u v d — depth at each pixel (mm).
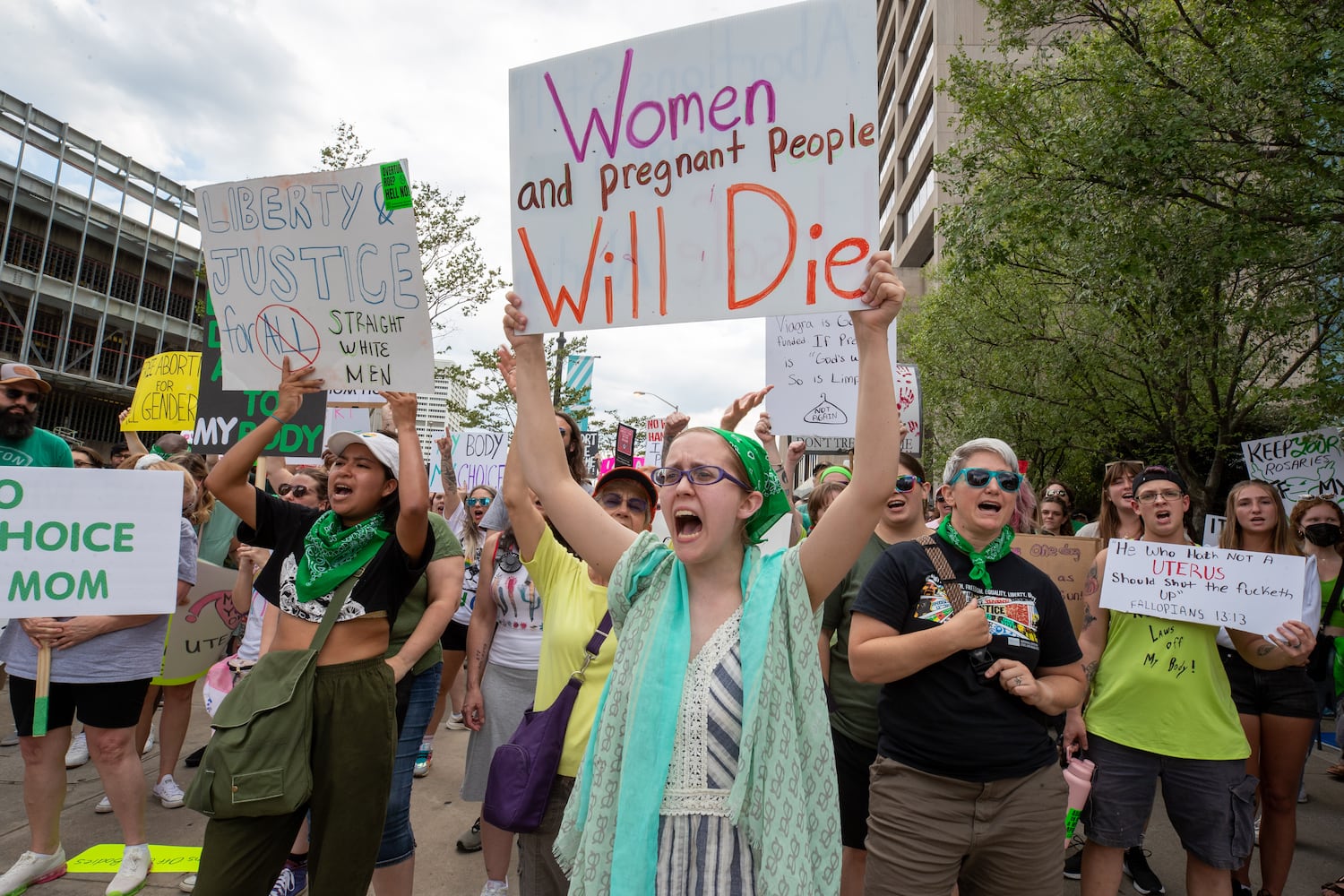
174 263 32281
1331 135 6625
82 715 3525
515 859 4176
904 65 45750
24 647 3553
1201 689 3168
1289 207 6926
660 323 2057
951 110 36656
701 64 2074
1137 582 3350
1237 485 4199
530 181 2205
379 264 3127
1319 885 4074
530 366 2121
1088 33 9547
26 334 27453
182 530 4391
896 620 2660
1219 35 7258
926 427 20203
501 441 9062
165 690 4613
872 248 1900
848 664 3268
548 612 2908
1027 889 2496
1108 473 4621
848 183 1936
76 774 5066
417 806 4793
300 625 2740
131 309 30734
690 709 1693
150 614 3580
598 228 2131
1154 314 9648
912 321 22406
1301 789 5430
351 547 2742
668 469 1811
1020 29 8875
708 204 2047
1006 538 2699
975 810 2484
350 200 3148
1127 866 4145
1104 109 7590
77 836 4141
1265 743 3734
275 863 2604
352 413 7133
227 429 5031
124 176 30172
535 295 2156
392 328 3115
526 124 2223
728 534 1781
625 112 2129
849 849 3248
